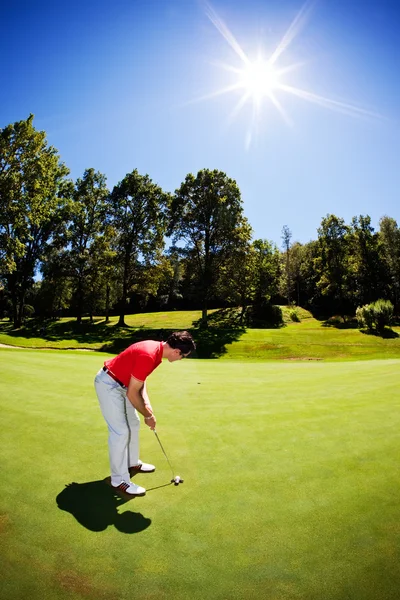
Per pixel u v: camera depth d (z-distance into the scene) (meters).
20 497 2.96
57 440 4.20
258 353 26.80
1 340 30.09
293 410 5.64
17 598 1.96
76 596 2.00
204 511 2.84
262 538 2.51
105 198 42.00
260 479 3.36
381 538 2.50
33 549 2.35
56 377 7.86
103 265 40.91
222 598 2.01
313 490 3.15
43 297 49.06
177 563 2.27
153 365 3.23
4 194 28.25
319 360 24.61
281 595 2.03
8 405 5.44
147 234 41.19
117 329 39.41
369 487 3.19
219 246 38.59
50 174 32.19
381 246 53.16
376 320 34.28
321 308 65.12
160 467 3.62
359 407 5.77
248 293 52.53
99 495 3.05
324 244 51.41
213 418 5.20
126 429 3.23
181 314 56.53
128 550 2.38
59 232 40.44
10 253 30.23
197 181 38.06
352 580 2.13
